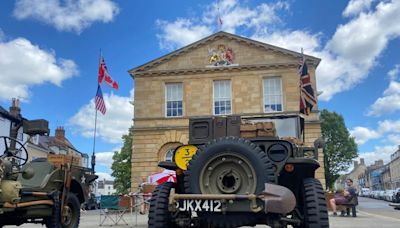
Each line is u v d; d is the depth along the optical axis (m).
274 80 27.41
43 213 8.16
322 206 5.23
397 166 92.31
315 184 5.45
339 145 54.75
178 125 27.28
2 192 6.96
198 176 5.29
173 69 28.08
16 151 8.59
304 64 21.72
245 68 27.52
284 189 4.91
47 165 8.76
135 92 28.23
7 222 8.23
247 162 5.20
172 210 5.18
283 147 5.56
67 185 8.84
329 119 55.19
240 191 5.17
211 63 27.94
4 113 28.39
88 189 10.07
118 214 14.25
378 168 121.88
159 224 5.49
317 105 26.11
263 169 5.11
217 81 27.95
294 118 7.72
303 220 5.62
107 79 23.78
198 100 27.58
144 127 27.50
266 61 27.50
